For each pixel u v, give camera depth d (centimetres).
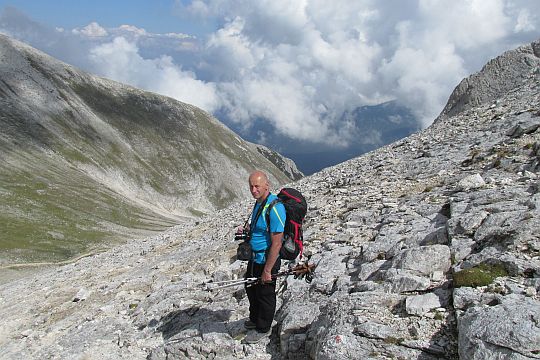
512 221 919
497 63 5466
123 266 2419
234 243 1880
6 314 1827
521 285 743
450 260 910
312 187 3009
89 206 15725
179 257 2145
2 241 11012
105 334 1245
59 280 2630
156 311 1259
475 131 2652
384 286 890
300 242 890
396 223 1284
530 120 2166
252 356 905
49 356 1218
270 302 920
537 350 578
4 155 17712
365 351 729
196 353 962
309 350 841
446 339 713
